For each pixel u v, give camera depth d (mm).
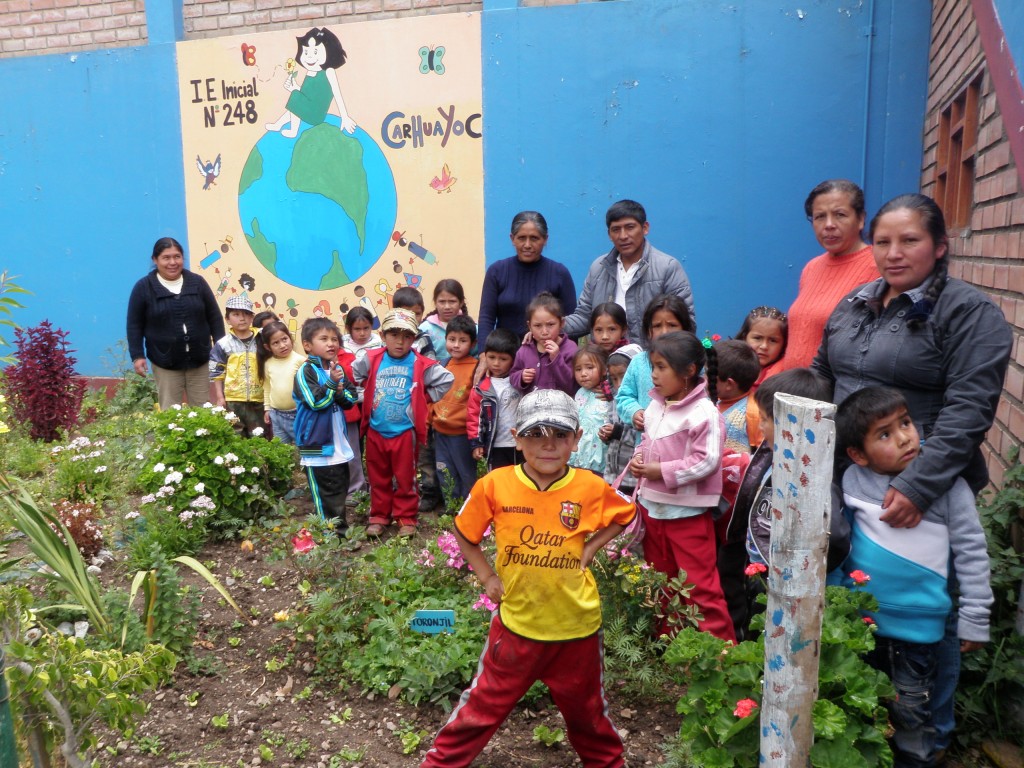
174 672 3717
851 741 2439
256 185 8555
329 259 8461
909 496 2627
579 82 7477
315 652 3887
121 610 3688
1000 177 4129
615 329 4934
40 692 2338
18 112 9125
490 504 2867
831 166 7008
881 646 2820
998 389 2664
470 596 4020
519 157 7742
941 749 2912
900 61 6742
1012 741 3045
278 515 5559
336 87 8125
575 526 2775
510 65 7625
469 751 2887
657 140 7363
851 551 2848
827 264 4047
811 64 6922
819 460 2189
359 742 3275
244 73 8375
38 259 9383
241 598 4461
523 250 5641
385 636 3738
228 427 5688
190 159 8695
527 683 2832
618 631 3535
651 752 3133
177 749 3250
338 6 8203
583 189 7625
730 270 7363
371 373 5383
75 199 9148
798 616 2273
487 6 7598
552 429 2717
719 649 2793
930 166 6461
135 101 8758
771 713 2363
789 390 3062
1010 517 3283
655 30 7219
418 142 7992
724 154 7223
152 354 7281
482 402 5230
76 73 8875
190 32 8742
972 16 4953
